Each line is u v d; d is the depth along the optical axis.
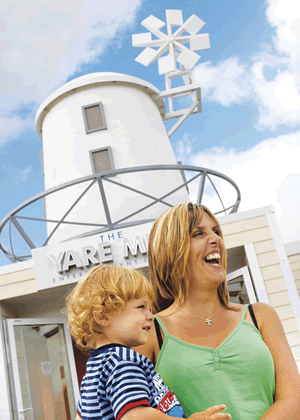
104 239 7.21
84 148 10.83
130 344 1.50
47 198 11.09
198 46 12.41
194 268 1.67
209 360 1.53
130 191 10.21
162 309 1.82
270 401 1.53
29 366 7.54
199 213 1.73
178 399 1.52
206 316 1.66
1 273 7.36
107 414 1.35
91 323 1.49
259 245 7.13
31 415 7.19
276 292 6.90
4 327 7.45
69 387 7.80
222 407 1.26
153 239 1.80
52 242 10.41
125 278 1.53
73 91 11.54
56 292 7.77
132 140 10.92
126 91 11.59
